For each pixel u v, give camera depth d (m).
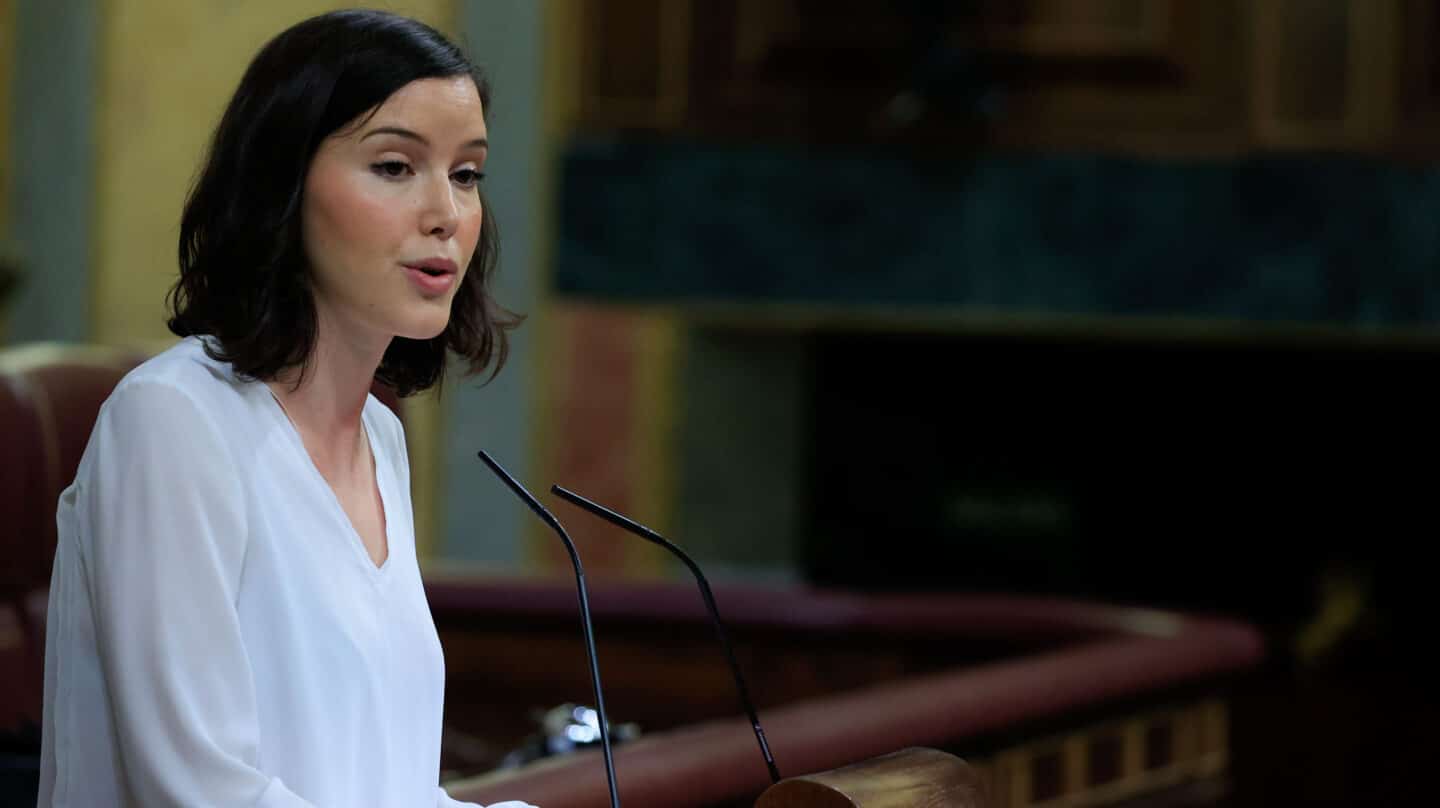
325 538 5.13
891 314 23.28
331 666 5.05
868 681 16.31
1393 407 28.11
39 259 22.78
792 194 23.27
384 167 5.13
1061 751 12.71
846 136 23.20
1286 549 28.52
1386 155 22.86
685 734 9.61
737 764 9.28
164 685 4.64
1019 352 27.55
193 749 4.62
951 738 11.23
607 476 23.53
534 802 8.00
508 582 16.53
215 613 4.74
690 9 23.16
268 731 4.94
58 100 22.70
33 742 8.72
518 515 23.17
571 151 23.27
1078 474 27.89
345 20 5.19
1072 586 27.94
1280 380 27.97
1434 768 21.09
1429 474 28.20
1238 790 19.94
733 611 16.34
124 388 4.90
